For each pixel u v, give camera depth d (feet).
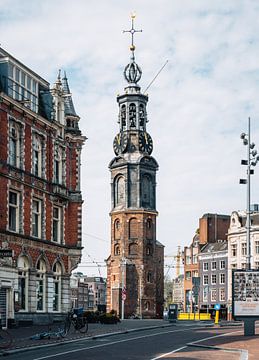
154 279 384.27
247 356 85.25
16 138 163.73
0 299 149.38
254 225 377.30
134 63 391.86
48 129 179.32
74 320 145.79
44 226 174.29
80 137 193.16
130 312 374.43
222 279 404.16
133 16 391.24
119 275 380.17
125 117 389.60
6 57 161.27
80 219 191.42
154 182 390.21
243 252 380.99
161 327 187.52
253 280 129.80
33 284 166.09
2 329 135.03
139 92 390.21
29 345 103.55
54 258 179.52
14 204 161.48
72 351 95.14
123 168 385.70
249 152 148.77
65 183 187.62
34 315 165.58
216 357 85.51
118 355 88.02
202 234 446.19
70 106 197.26
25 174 165.17
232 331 155.33
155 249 388.98
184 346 104.94
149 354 89.76
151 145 392.27
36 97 176.04
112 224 390.01
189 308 444.96
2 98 153.79
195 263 449.06
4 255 131.95
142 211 381.81
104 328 167.02
